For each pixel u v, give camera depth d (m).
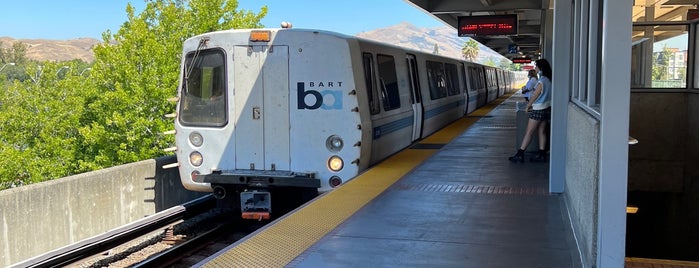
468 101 20.62
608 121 3.76
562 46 7.00
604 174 3.81
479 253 4.88
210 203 12.12
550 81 9.42
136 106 21.45
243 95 8.66
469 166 9.32
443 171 8.85
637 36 12.37
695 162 11.49
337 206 6.58
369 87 9.39
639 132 12.24
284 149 8.60
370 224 5.82
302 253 4.91
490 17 18.59
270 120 8.60
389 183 7.89
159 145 21.06
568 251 4.90
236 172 8.68
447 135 14.12
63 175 21.83
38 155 22.81
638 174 12.33
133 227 9.70
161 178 11.59
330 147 8.48
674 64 12.05
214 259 4.74
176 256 8.58
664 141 12.14
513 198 6.96
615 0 3.66
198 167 8.89
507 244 5.12
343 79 8.38
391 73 10.80
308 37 8.44
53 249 8.95
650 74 12.30
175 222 10.83
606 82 3.74
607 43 3.71
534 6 18.20
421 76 13.35
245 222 10.75
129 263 8.70
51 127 23.12
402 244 5.14
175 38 23.16
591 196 4.12
